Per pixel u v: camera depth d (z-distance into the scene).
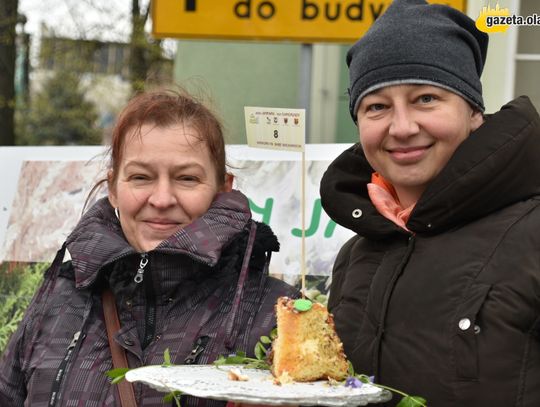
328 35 4.29
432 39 2.11
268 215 3.49
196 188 2.23
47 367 2.20
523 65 5.17
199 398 2.10
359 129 2.22
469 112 2.17
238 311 2.20
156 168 2.21
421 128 2.10
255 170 3.54
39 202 3.85
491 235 2.01
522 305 1.91
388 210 2.23
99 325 2.25
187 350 2.15
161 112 2.24
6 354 2.36
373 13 4.25
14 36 9.53
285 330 1.93
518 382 1.90
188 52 6.89
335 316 2.26
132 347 2.16
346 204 2.29
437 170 2.13
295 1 4.30
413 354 2.01
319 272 3.40
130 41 12.15
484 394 1.91
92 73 13.67
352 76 2.22
